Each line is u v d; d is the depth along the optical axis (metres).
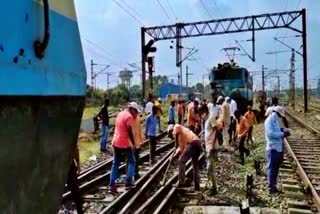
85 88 2.38
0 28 1.57
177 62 33.09
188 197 8.56
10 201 1.67
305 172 10.46
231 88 27.22
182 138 9.08
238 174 11.11
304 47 34.34
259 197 8.66
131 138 8.64
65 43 2.12
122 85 68.44
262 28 31.84
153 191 9.08
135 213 6.89
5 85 1.59
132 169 8.78
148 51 29.91
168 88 78.06
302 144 17.42
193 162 9.01
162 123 29.38
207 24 32.28
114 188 8.54
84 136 18.86
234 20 32.12
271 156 9.02
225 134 15.32
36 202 1.89
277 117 9.13
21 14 1.71
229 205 8.02
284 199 8.59
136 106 9.11
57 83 2.01
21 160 1.74
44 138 1.94
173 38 32.78
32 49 1.79
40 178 1.92
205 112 11.99
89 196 8.35
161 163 12.10
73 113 2.24
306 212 7.41
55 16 2.02
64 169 2.19
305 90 35.81
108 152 15.32
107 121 15.42
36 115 1.84
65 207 7.54
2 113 1.59
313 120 30.81
